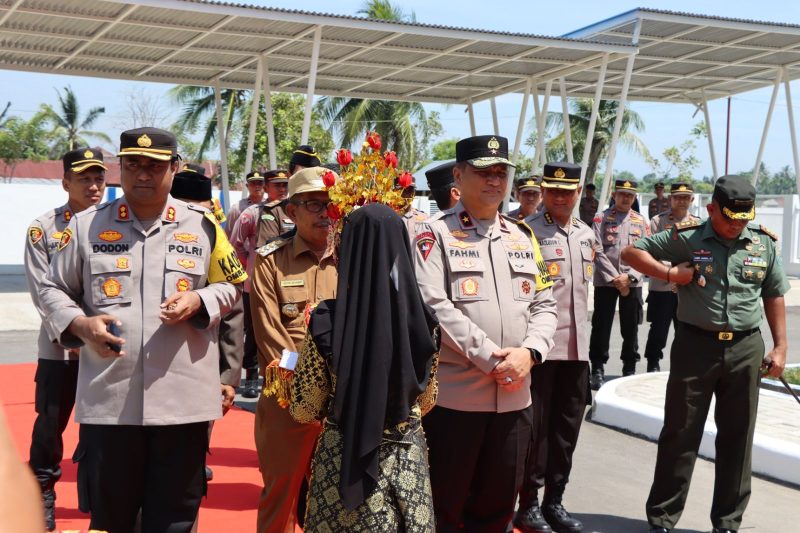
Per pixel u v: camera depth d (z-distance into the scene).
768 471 6.35
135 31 15.64
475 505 4.32
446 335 4.08
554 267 5.68
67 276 3.89
